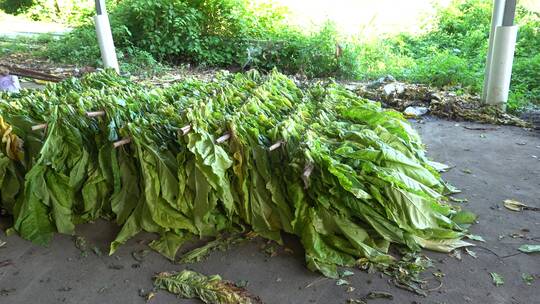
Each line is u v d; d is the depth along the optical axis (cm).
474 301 249
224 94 394
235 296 254
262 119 346
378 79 781
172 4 995
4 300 262
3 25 1442
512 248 296
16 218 329
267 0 1176
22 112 355
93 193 334
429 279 268
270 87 435
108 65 813
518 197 363
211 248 304
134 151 318
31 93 437
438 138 512
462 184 391
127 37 1027
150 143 313
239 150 310
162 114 355
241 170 309
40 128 328
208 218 312
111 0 1244
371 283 267
